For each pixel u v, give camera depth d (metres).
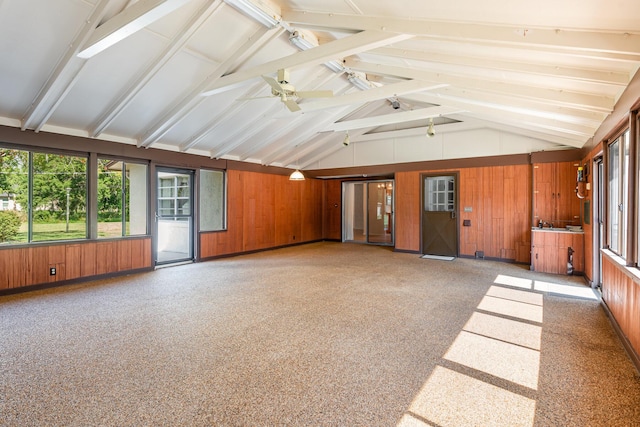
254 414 2.02
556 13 2.16
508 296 4.55
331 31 3.66
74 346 2.95
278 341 3.08
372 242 10.62
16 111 4.51
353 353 2.84
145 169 6.32
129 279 5.61
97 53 3.65
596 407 2.09
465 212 7.72
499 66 3.29
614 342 3.07
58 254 5.12
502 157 7.27
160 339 3.11
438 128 7.93
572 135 5.30
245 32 4.21
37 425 1.91
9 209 4.73
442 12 2.61
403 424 1.93
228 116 5.95
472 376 2.47
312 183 10.76
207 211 7.57
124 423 1.93
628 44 2.18
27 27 3.40
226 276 5.84
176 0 2.77
